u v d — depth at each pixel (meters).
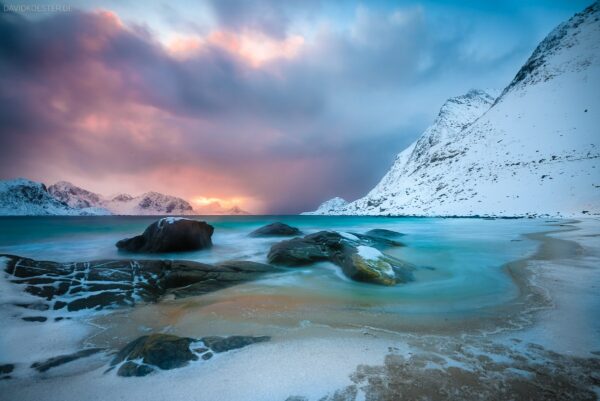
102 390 3.47
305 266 10.80
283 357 4.22
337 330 5.30
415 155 118.12
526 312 6.00
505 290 7.77
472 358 4.12
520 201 49.84
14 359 4.25
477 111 118.50
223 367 3.93
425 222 44.22
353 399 3.24
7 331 4.96
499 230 26.77
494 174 63.62
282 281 9.08
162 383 3.57
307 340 4.84
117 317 6.06
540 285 7.90
